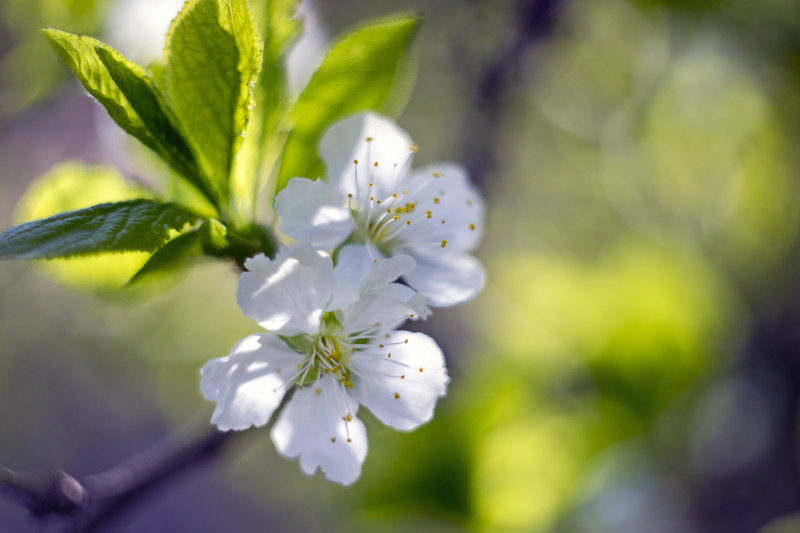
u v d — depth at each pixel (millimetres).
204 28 158
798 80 262
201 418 181
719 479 248
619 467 233
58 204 175
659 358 238
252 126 169
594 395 236
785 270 289
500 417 219
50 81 245
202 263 164
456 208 184
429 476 214
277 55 170
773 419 264
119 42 210
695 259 285
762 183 300
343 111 173
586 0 267
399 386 172
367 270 166
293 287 165
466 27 246
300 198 169
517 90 243
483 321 265
